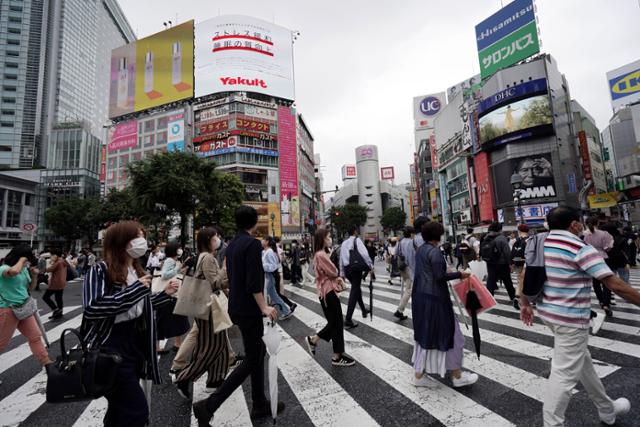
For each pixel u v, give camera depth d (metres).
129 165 19.33
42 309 8.62
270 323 2.66
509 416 2.58
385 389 3.17
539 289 2.47
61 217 37.38
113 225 2.05
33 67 68.12
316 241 4.08
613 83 41.56
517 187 29.23
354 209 62.72
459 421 2.54
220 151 45.66
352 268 5.48
